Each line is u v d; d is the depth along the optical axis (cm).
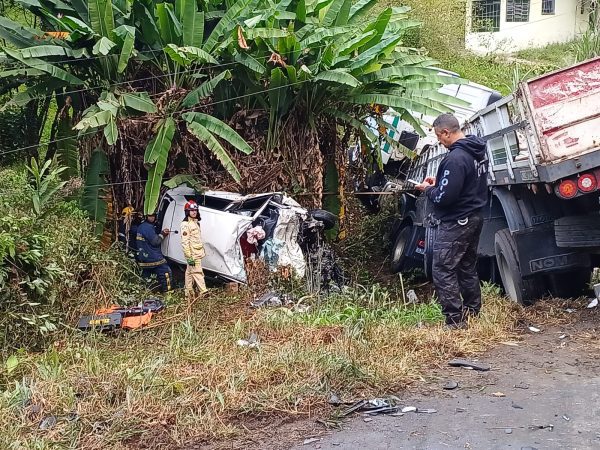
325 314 708
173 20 981
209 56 959
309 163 1058
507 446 407
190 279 866
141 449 430
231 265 876
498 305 723
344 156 1125
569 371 533
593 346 595
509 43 2566
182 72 998
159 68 1025
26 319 639
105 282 795
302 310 748
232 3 1052
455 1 2397
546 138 661
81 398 493
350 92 1062
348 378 514
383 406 473
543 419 443
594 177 646
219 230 883
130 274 880
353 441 427
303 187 1052
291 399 484
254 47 1002
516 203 754
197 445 434
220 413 469
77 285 764
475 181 636
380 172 1256
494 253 822
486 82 2056
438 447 411
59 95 1034
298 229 922
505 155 752
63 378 528
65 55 959
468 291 671
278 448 424
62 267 734
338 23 1105
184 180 971
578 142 656
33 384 517
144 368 533
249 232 889
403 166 1259
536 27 2653
